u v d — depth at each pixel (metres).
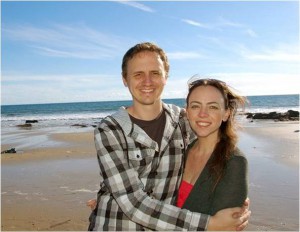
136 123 1.08
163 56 1.15
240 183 0.98
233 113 1.14
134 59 1.10
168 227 0.96
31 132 9.61
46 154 5.07
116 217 1.02
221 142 1.06
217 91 1.10
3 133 9.64
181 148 1.12
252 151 4.73
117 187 1.00
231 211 0.96
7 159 4.72
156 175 1.06
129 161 1.04
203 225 0.95
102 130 1.04
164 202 1.06
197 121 1.10
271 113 12.62
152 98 1.08
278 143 5.46
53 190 2.97
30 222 2.21
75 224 2.17
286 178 3.04
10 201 2.69
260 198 2.47
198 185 1.05
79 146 5.93
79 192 2.88
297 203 2.35
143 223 0.98
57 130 10.06
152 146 1.05
